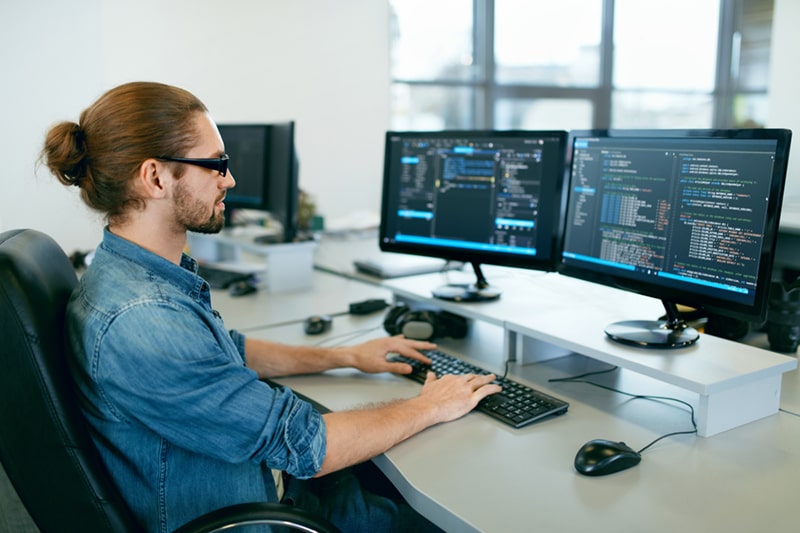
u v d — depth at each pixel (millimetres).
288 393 1101
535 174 1660
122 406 1007
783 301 1564
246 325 2010
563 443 1198
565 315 1606
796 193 1989
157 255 1105
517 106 5844
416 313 1824
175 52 4137
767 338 1680
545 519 955
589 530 928
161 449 1055
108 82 3863
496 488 1044
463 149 1771
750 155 1207
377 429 1161
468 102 5703
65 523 1013
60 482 988
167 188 1088
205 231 1171
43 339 959
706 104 6660
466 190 1778
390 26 5199
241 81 4465
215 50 4312
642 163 1404
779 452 1154
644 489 1037
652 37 6309
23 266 987
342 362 1550
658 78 6414
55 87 3629
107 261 1087
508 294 1825
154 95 1076
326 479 1421
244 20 4406
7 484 1474
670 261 1361
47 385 955
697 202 1302
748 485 1046
